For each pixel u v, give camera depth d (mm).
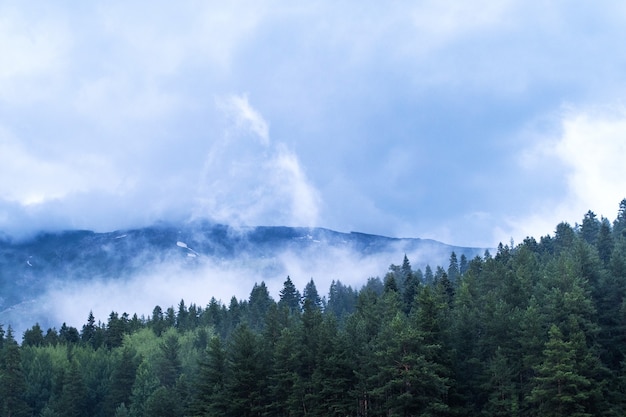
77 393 110312
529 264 99812
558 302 70250
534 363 64875
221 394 75375
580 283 75750
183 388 99562
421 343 66438
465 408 66625
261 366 78562
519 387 67938
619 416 59844
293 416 73750
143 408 97938
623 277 76938
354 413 75250
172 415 88875
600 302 76938
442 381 62812
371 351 75312
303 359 78188
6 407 104250
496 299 84312
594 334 68125
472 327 78188
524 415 64250
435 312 71438
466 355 72938
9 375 106562
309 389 75188
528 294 82938
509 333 71250
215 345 82438
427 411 63000
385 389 65375
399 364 65938
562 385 60062
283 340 78250
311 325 91688
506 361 66750
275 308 106062
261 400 77188
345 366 74500
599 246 110750
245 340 80188
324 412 72312
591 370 61562
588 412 60656
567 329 67000
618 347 69875
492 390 67750
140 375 108688
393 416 63688
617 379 64812
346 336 80125
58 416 104000
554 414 59688
